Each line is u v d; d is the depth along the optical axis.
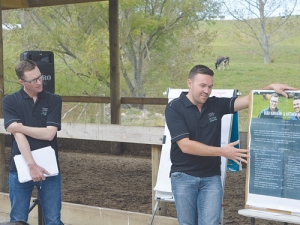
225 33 15.84
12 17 16.22
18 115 4.30
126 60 16.28
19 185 4.39
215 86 16.11
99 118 16.25
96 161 10.82
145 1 15.84
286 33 15.54
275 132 3.94
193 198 3.98
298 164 3.85
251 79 15.95
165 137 4.97
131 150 11.70
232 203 7.06
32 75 4.22
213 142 3.98
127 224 5.47
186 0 15.59
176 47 16.06
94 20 15.76
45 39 15.97
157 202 4.91
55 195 4.46
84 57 15.53
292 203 3.87
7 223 2.56
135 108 16.06
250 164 4.05
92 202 7.30
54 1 9.73
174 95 4.87
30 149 4.29
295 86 15.50
